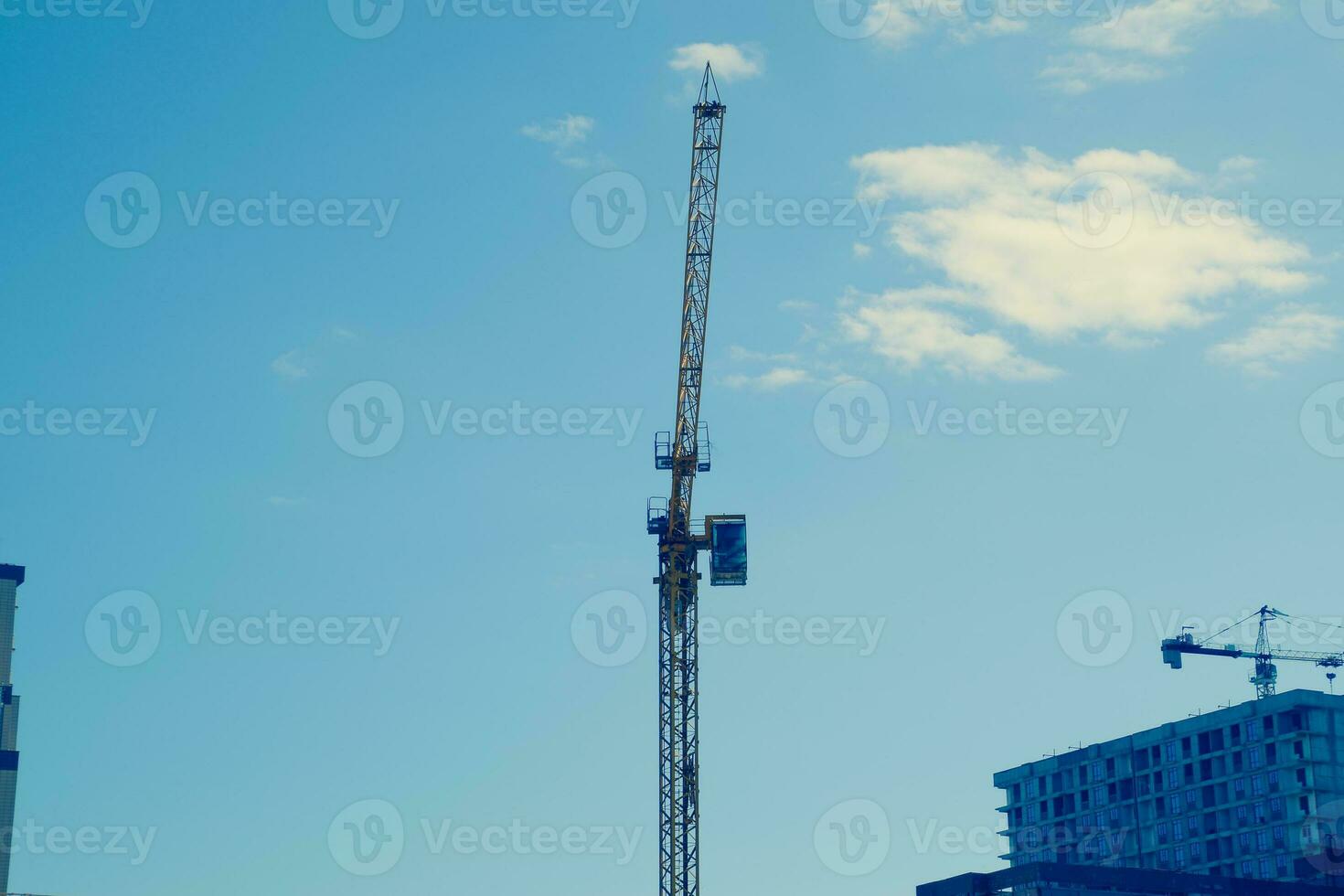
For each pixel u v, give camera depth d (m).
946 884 188.88
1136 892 184.88
